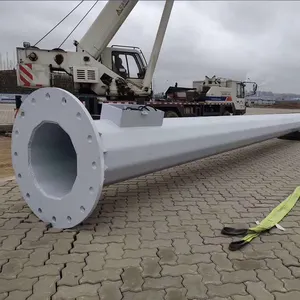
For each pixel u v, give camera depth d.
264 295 1.80
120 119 2.62
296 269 2.07
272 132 6.23
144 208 3.15
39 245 2.30
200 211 3.10
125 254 2.21
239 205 3.31
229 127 4.40
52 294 1.76
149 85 10.72
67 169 2.93
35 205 2.68
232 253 2.26
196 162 5.59
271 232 2.64
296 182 4.30
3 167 5.32
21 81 9.26
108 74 9.91
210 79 15.64
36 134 2.63
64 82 9.95
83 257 2.15
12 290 1.79
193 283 1.89
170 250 2.28
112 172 2.48
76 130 2.35
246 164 5.53
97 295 1.76
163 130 3.10
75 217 2.46
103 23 9.80
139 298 1.75
